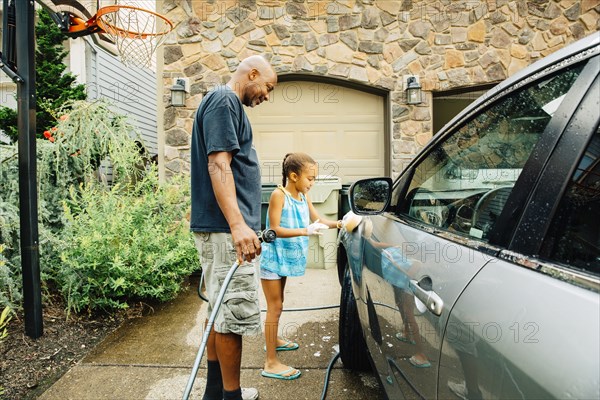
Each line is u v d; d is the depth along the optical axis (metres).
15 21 2.92
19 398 2.30
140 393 2.35
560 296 0.79
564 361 0.70
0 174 3.53
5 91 6.59
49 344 2.93
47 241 3.58
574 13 5.18
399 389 1.42
